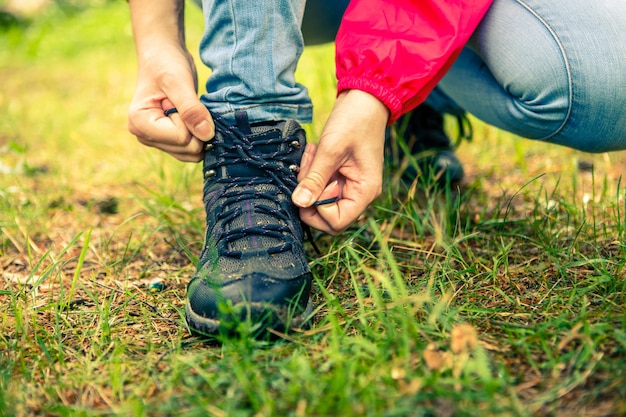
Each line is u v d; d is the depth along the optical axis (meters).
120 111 3.49
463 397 0.97
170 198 2.06
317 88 3.12
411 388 0.97
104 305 1.42
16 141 2.94
